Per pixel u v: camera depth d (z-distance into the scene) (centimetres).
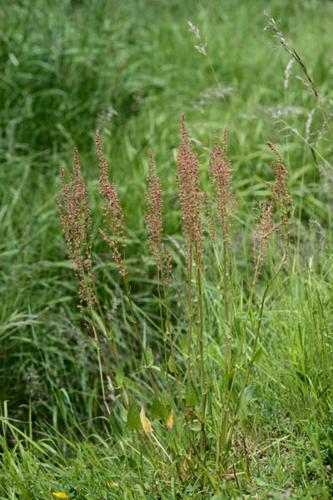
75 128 633
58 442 407
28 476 330
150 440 315
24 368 453
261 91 673
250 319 391
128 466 323
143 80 714
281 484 298
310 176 578
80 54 684
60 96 652
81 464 332
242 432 327
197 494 297
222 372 354
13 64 654
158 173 565
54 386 441
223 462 310
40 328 464
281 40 362
